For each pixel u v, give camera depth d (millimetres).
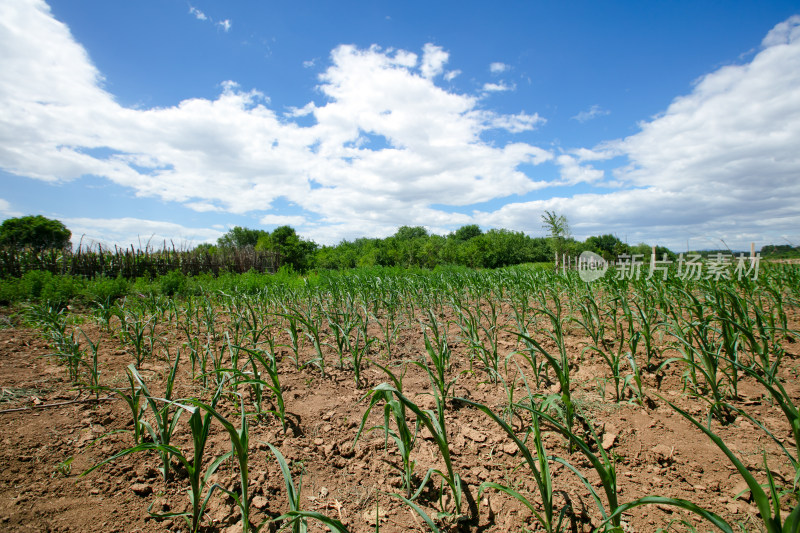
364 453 2488
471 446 2533
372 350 4539
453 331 5258
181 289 10242
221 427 2762
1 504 1939
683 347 3281
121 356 4336
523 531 1851
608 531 1529
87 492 2072
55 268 11250
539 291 6445
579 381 3404
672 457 2336
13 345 4707
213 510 1980
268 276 14242
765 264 8062
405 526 1928
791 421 1702
